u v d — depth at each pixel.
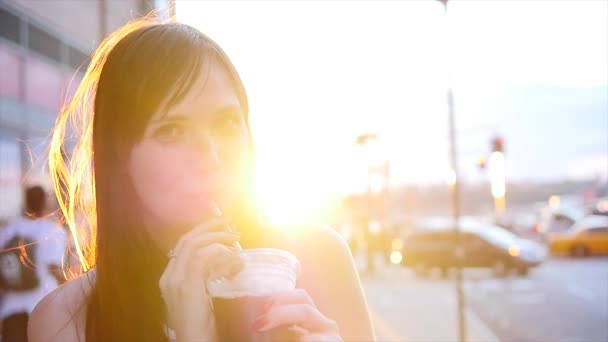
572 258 30.38
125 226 1.14
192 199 1.04
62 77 18.12
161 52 1.04
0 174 14.36
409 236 25.75
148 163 1.04
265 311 0.95
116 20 1.50
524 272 24.28
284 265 1.00
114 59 1.09
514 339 13.00
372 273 27.70
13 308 5.07
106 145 1.12
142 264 1.14
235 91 1.12
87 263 1.40
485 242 24.64
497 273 24.42
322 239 1.23
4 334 4.99
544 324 14.66
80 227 1.42
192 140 1.04
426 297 19.62
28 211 5.25
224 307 0.97
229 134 1.08
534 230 39.88
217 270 0.98
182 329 0.99
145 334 1.13
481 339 12.93
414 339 12.80
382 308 17.38
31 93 16.34
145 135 1.04
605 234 30.27
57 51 17.73
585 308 16.77
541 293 19.80
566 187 125.56
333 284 1.19
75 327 1.19
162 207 1.05
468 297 19.41
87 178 1.38
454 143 13.38
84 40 16.92
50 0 16.80
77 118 1.41
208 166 1.03
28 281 5.10
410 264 25.47
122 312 1.14
